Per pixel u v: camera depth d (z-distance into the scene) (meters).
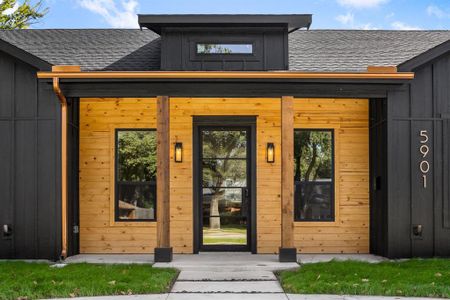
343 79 8.71
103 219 9.97
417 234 9.03
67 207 9.18
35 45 10.81
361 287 6.52
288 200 8.58
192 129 10.00
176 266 8.20
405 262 8.34
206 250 9.95
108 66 9.84
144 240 9.95
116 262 8.72
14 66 9.06
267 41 9.70
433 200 9.09
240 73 8.55
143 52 10.53
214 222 9.98
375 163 9.73
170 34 9.69
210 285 7.01
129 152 10.07
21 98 9.03
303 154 10.09
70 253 9.44
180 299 6.22
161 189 8.56
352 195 10.04
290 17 9.45
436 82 9.19
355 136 10.09
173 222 9.94
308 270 7.64
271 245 9.87
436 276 7.10
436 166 9.11
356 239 10.01
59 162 8.93
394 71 8.84
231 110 9.98
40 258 8.88
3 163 9.02
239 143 10.05
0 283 6.74
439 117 9.15
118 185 10.02
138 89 8.81
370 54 10.45
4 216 8.98
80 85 8.86
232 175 10.02
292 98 8.77
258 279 7.39
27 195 8.95
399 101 9.11
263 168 9.96
